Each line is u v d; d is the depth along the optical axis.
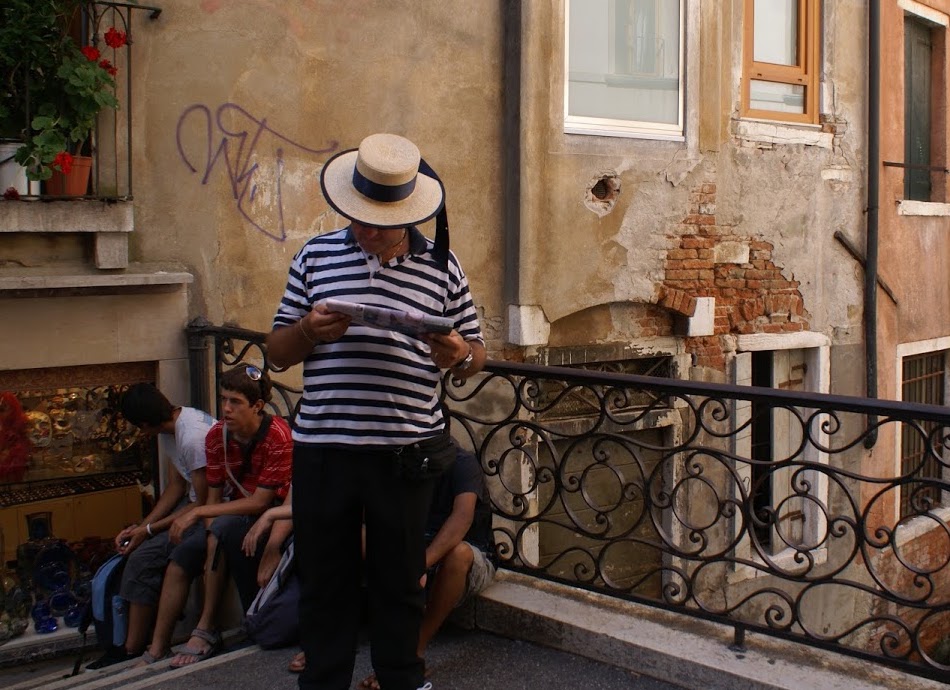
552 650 3.89
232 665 3.79
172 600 4.42
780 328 8.80
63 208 4.98
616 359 7.78
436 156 6.75
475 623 4.13
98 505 5.43
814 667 3.48
